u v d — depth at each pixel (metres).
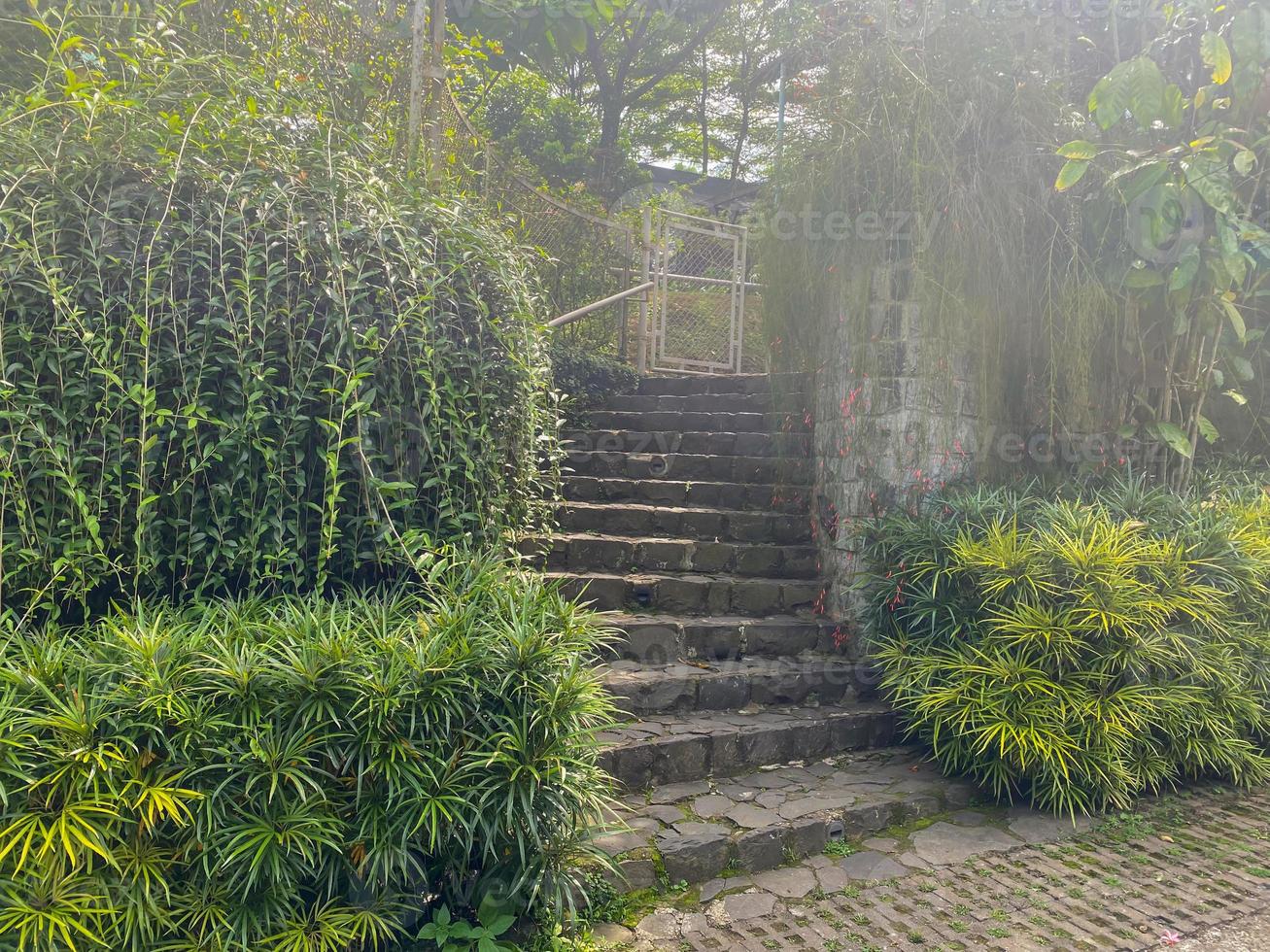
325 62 5.04
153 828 2.04
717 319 8.38
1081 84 4.84
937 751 3.58
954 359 4.15
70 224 2.69
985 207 4.14
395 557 2.96
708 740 3.45
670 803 3.19
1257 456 5.42
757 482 5.41
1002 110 4.20
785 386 4.98
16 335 2.57
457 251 3.29
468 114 7.66
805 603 4.50
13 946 1.85
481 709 2.39
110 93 3.01
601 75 13.23
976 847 3.14
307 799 2.15
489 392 3.32
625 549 4.62
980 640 3.63
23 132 2.74
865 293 4.29
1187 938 2.62
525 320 3.48
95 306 2.67
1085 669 3.47
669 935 2.58
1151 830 3.33
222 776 2.13
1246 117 4.71
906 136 4.11
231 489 2.79
